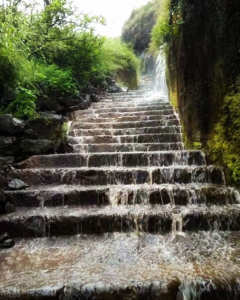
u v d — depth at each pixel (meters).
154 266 3.02
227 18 4.76
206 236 3.84
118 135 7.32
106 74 12.30
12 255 3.44
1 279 2.82
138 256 3.30
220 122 5.14
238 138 4.73
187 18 6.20
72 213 4.18
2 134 5.73
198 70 5.92
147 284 2.65
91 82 10.78
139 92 12.16
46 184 5.25
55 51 9.15
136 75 15.99
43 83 7.71
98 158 5.82
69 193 4.69
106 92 11.55
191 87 6.29
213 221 4.03
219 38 5.06
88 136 7.20
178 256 3.26
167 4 7.81
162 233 3.99
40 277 2.84
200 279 2.70
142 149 6.53
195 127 6.12
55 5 8.91
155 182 5.11
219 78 5.14
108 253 3.42
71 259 3.28
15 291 2.60
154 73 17.03
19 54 6.23
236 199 4.53
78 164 5.80
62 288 2.63
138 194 4.65
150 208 4.36
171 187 4.68
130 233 4.03
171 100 8.91
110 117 8.41
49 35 8.64
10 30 5.82
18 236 4.02
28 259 3.31
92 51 10.26
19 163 5.62
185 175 5.11
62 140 6.44
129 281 2.70
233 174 4.71
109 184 5.17
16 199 4.64
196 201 4.55
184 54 6.52
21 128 5.82
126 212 4.14
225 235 3.85
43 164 5.76
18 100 6.25
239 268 2.92
